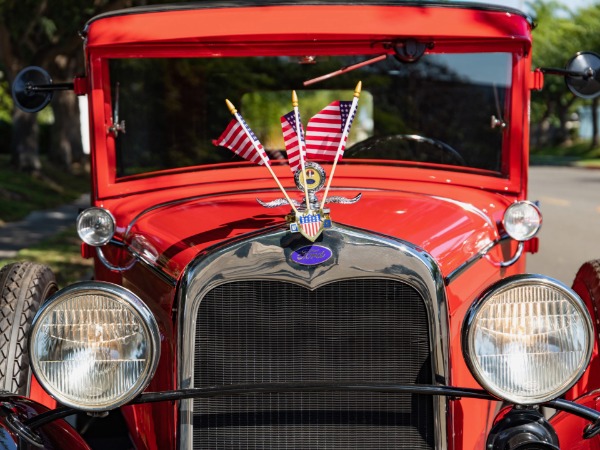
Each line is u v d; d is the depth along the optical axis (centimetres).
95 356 265
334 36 377
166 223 338
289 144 304
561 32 4631
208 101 405
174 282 300
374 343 283
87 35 381
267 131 422
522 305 267
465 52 395
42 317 263
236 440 288
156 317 315
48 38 2148
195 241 309
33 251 1123
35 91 412
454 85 404
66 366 265
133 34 375
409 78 409
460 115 407
